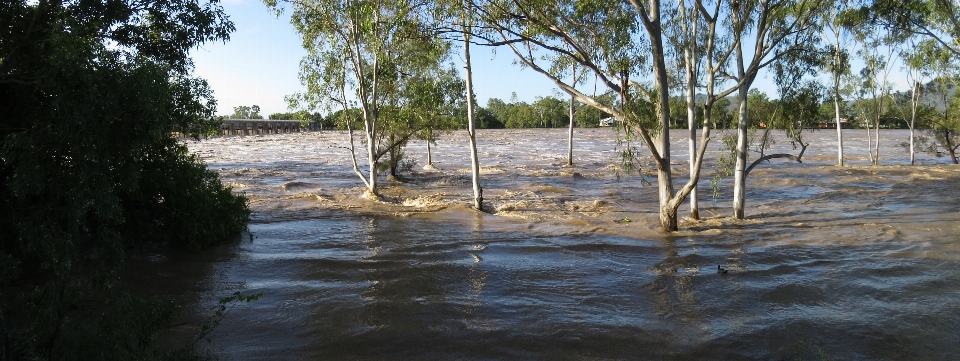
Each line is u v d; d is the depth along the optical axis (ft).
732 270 40.70
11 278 26.63
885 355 25.82
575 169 129.18
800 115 59.00
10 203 23.17
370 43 75.00
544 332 28.35
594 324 29.55
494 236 53.21
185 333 27.73
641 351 26.11
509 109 594.24
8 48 25.85
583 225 59.57
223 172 117.80
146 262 41.60
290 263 42.01
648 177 112.27
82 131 18.51
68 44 19.19
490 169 127.44
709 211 70.18
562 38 52.49
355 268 40.75
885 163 140.97
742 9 56.44
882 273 39.50
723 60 53.83
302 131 468.34
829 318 30.45
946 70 108.27
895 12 66.03
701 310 31.96
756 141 216.54
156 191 43.21
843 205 74.33
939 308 31.99
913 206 72.43
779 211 69.72
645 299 34.06
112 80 19.15
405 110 80.12
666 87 53.26
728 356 25.58
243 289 35.58
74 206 19.07
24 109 24.75
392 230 56.34
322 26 70.13
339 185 98.02
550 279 38.27
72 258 19.54
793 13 55.42
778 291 35.40
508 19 50.57
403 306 32.17
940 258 43.45
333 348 26.20
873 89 123.75
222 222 49.16
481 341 27.12
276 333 28.07
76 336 18.48
